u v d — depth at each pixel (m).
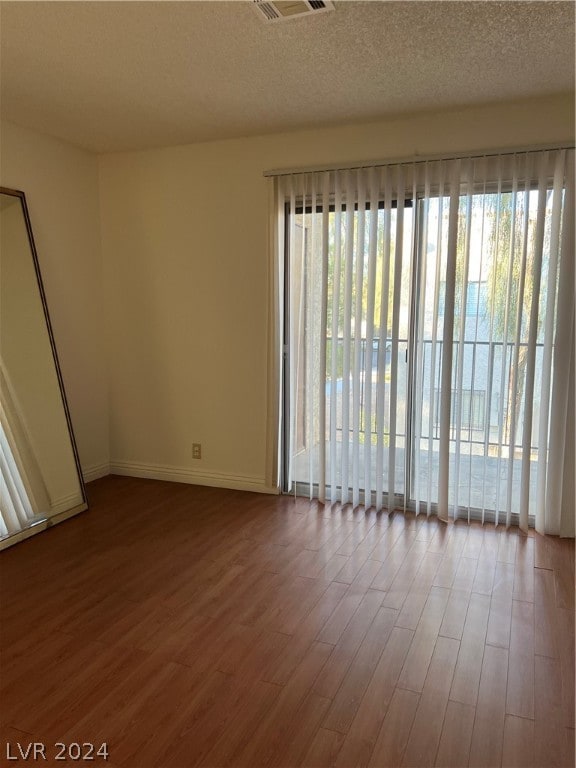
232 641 2.24
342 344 3.62
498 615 2.41
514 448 3.27
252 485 4.04
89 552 3.06
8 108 3.16
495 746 1.71
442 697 1.92
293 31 2.26
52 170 3.75
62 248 3.88
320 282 3.62
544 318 3.17
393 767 1.64
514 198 3.09
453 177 3.21
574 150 2.96
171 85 2.82
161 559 2.97
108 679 2.02
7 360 3.34
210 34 2.28
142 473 4.38
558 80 2.77
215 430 4.11
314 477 3.84
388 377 3.55
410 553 3.01
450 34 2.29
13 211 3.44
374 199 3.40
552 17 2.14
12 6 2.05
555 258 3.05
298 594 2.60
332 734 1.76
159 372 4.22
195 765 1.65
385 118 3.33
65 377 3.98
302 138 3.58
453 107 3.15
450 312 3.29
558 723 1.80
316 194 3.57
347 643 2.22
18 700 1.92
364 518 3.51
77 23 2.19
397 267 3.39
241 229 3.82
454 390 3.38
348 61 2.54
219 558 2.97
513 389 3.21
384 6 2.06
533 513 3.36
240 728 1.79
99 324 4.28
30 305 3.52
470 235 3.21
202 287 3.99
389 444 3.56
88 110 3.19
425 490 3.55
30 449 3.40
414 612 2.44
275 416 3.85
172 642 2.24
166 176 3.98
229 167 3.79
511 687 1.96
